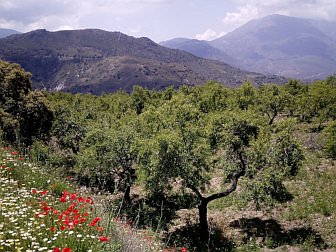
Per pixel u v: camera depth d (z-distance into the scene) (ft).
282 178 57.72
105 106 229.25
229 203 75.72
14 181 29.89
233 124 64.44
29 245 19.52
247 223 65.21
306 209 65.87
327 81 193.06
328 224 58.90
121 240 24.16
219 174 96.37
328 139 95.81
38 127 109.09
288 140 60.29
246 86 165.68
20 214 23.09
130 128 83.56
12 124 78.23
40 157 46.21
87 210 27.53
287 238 56.75
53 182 34.32
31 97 109.91
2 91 107.55
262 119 68.80
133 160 76.95
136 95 212.23
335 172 83.41
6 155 35.81
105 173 75.25
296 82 205.98
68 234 21.52
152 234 43.45
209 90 191.93
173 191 79.56
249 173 60.59
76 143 116.57
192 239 60.49
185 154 58.49
